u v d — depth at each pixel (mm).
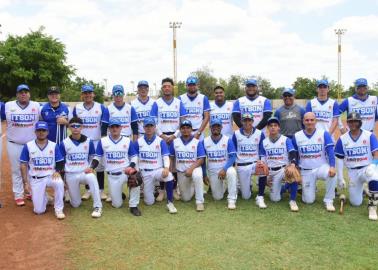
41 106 7641
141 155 7176
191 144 7227
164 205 7297
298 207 7035
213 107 8117
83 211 6906
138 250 5168
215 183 7480
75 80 48750
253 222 6219
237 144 7480
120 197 7102
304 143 7086
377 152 6781
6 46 37938
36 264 4832
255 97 7941
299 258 4883
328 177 6867
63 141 6945
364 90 7719
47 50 39500
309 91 47250
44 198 6695
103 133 7793
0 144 7328
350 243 5324
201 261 4824
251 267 4664
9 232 5855
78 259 4938
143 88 7914
